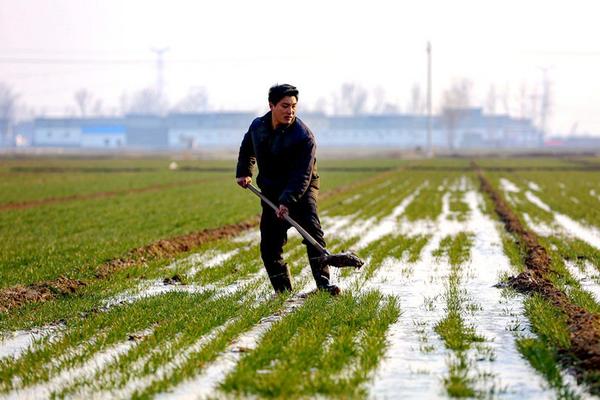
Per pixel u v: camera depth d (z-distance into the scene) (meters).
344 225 46.88
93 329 19.14
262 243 23.89
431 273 28.83
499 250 35.38
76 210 56.84
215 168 138.12
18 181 99.44
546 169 129.75
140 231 42.12
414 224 47.38
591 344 16.31
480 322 20.31
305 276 27.64
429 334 18.94
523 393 14.23
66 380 15.32
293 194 22.33
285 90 22.22
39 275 27.50
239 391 14.14
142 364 16.12
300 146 22.66
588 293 23.50
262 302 22.45
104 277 27.64
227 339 17.84
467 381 14.77
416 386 14.70
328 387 14.07
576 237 39.97
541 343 17.03
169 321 19.56
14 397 14.45
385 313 20.56
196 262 31.25
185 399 14.10
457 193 75.19
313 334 17.77
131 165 152.12
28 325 20.16
